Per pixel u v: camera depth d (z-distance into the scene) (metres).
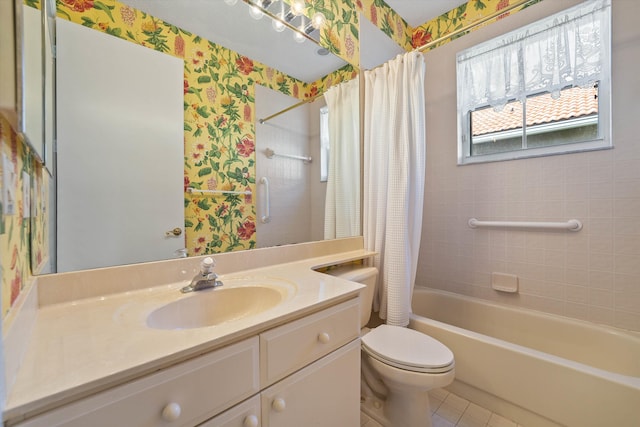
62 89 0.85
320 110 1.65
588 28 1.54
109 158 0.95
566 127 1.67
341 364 0.94
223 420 0.64
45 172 0.81
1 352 0.39
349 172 1.79
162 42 1.08
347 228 1.77
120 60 0.98
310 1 1.59
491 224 1.90
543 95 1.75
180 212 1.12
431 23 2.30
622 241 1.49
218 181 1.25
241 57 1.32
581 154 1.60
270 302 0.96
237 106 1.31
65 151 0.86
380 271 1.71
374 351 1.23
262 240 1.40
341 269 1.56
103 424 0.48
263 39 1.40
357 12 1.89
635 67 1.44
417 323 1.64
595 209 1.56
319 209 1.64
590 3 1.53
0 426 0.39
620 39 1.47
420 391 1.19
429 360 1.14
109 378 0.48
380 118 1.72
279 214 1.47
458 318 2.00
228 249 1.27
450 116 2.11
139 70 1.02
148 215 1.04
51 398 0.43
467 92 2.00
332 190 1.70
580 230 1.61
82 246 0.89
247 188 1.35
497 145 1.94
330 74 1.70
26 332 0.58
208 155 1.21
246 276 1.15
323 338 0.85
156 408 0.54
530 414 1.29
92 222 0.91
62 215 0.85
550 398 1.22
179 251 1.12
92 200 0.91
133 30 1.01
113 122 0.96
